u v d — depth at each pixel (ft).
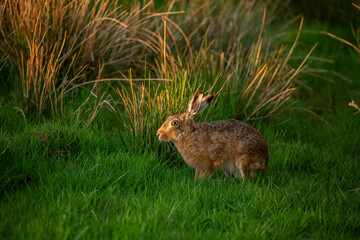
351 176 37.22
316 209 29.55
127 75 49.75
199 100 34.60
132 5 55.67
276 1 74.28
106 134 40.19
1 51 44.55
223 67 51.03
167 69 47.26
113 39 48.73
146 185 32.55
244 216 28.81
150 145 37.91
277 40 66.03
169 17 56.75
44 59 43.68
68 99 44.50
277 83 46.78
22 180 31.07
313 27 72.02
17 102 42.01
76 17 44.65
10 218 25.61
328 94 56.34
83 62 45.75
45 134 36.83
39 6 43.16
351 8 71.31
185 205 28.58
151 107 40.01
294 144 43.91
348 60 63.62
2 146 33.06
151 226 25.52
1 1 45.06
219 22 58.49
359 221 28.48
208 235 25.20
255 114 45.52
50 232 24.18
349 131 47.93
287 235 26.81
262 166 35.70
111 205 28.48
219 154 35.32
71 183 30.60
